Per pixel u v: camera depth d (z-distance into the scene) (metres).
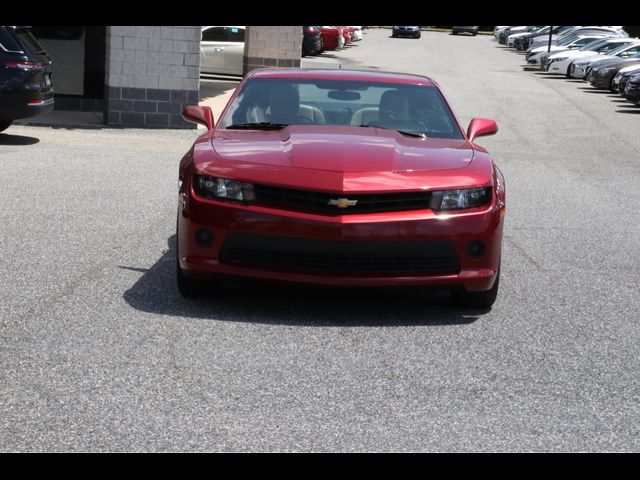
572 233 9.98
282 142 6.45
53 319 5.70
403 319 6.12
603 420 4.50
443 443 4.12
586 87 33.97
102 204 9.95
